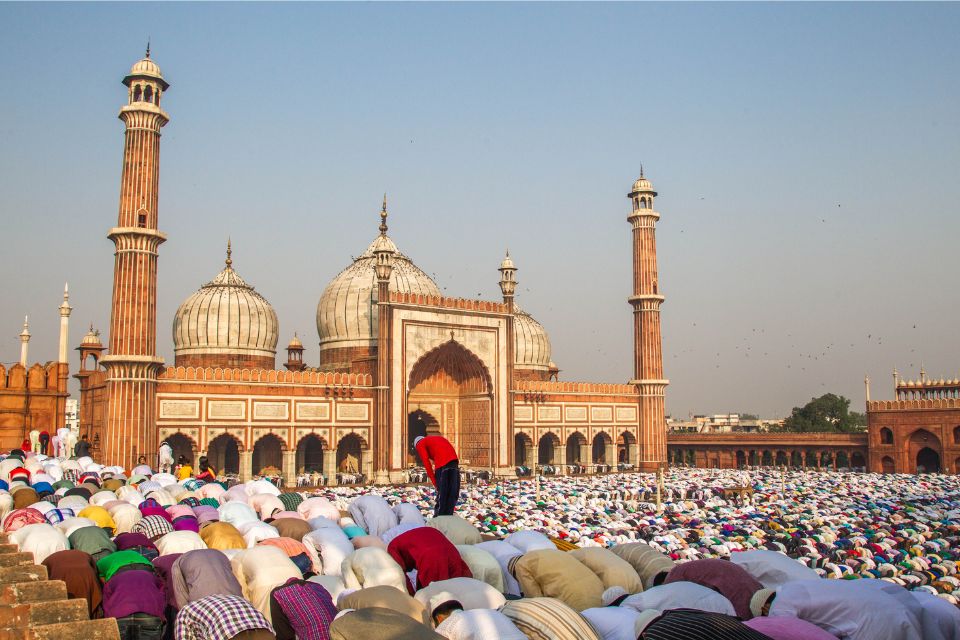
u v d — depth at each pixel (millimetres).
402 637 4094
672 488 23781
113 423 22531
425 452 9359
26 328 26594
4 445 22672
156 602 5984
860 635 5012
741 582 5746
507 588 6812
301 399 26219
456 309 29578
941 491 24250
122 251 22969
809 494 22094
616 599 5691
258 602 6195
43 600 5793
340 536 7742
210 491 11992
